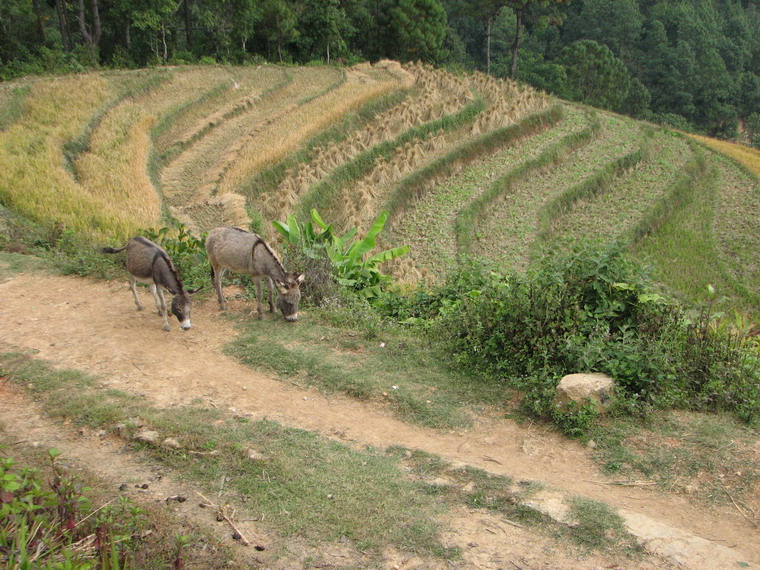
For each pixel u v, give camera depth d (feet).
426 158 97.66
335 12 162.71
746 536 16.99
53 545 14.87
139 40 144.36
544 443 21.88
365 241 42.60
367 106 107.86
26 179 56.70
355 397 25.25
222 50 146.20
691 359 25.11
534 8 191.42
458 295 36.86
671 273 76.33
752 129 239.09
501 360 26.78
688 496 18.75
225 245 32.50
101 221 50.98
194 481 19.01
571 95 207.92
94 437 21.36
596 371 24.64
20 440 20.93
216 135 92.94
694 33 246.27
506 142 110.32
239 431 21.93
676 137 131.75
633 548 16.29
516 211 88.53
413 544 16.53
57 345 29.12
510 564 15.83
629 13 247.70
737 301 69.00
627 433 21.75
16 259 40.65
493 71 229.66
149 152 78.38
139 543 15.83
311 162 85.05
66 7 135.64
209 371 27.22
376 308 38.09
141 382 25.84
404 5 176.24
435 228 79.82
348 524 17.21
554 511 17.66
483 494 18.63
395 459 20.76
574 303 26.73
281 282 31.78
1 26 121.19
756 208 98.84
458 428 22.98
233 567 15.40
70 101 88.99
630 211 92.58
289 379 26.68
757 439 21.08
